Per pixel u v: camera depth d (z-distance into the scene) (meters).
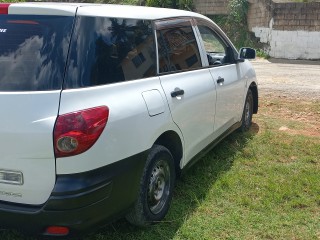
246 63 6.24
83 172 2.73
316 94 10.44
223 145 5.80
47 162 2.69
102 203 2.86
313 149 5.77
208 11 24.34
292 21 19.50
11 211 2.76
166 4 24.42
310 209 4.02
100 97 2.90
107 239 3.39
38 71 2.82
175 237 3.46
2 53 2.93
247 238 3.48
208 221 3.72
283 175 4.83
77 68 2.85
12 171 2.76
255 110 6.92
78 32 2.92
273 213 3.91
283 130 6.87
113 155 2.90
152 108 3.32
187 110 3.91
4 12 3.02
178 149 3.93
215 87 4.64
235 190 4.36
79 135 2.68
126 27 3.37
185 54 4.21
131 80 3.27
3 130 2.70
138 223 3.43
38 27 2.93
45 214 2.70
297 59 19.78
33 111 2.69
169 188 3.78
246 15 23.02
